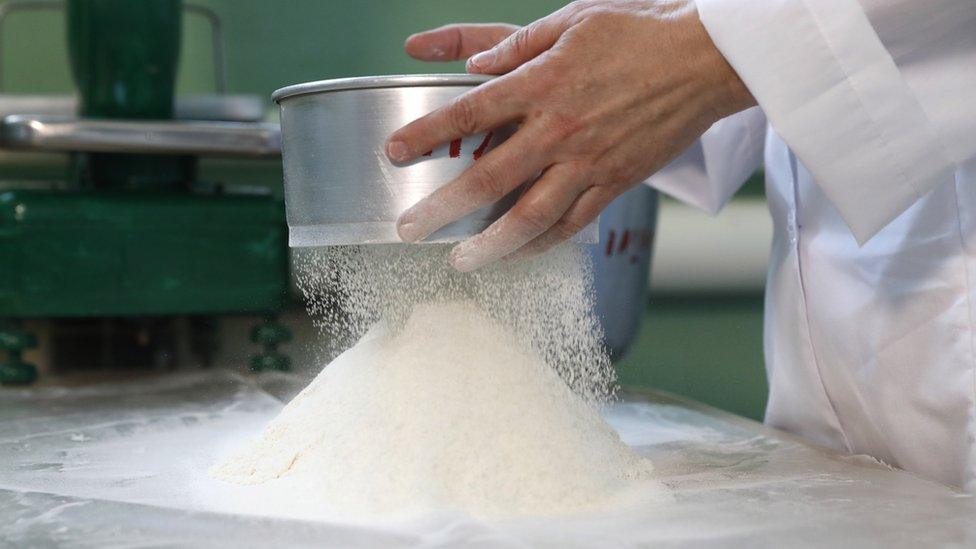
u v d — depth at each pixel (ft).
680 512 2.39
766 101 2.45
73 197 4.76
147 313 4.87
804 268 3.34
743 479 2.74
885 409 3.03
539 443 2.57
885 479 2.73
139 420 3.76
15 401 4.29
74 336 5.62
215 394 4.42
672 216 7.87
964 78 2.59
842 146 2.51
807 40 2.43
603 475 2.63
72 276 4.77
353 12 7.54
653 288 7.91
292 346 5.71
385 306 2.91
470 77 2.37
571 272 2.77
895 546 2.10
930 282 2.90
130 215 4.81
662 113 2.44
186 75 7.43
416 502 2.38
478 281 2.78
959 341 2.85
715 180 3.81
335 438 2.66
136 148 4.61
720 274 7.94
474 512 2.38
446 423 2.56
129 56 5.01
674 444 3.28
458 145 2.35
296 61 7.57
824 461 2.98
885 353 3.00
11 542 2.12
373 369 2.78
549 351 2.94
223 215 4.94
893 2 2.46
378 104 2.35
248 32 7.48
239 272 4.99
